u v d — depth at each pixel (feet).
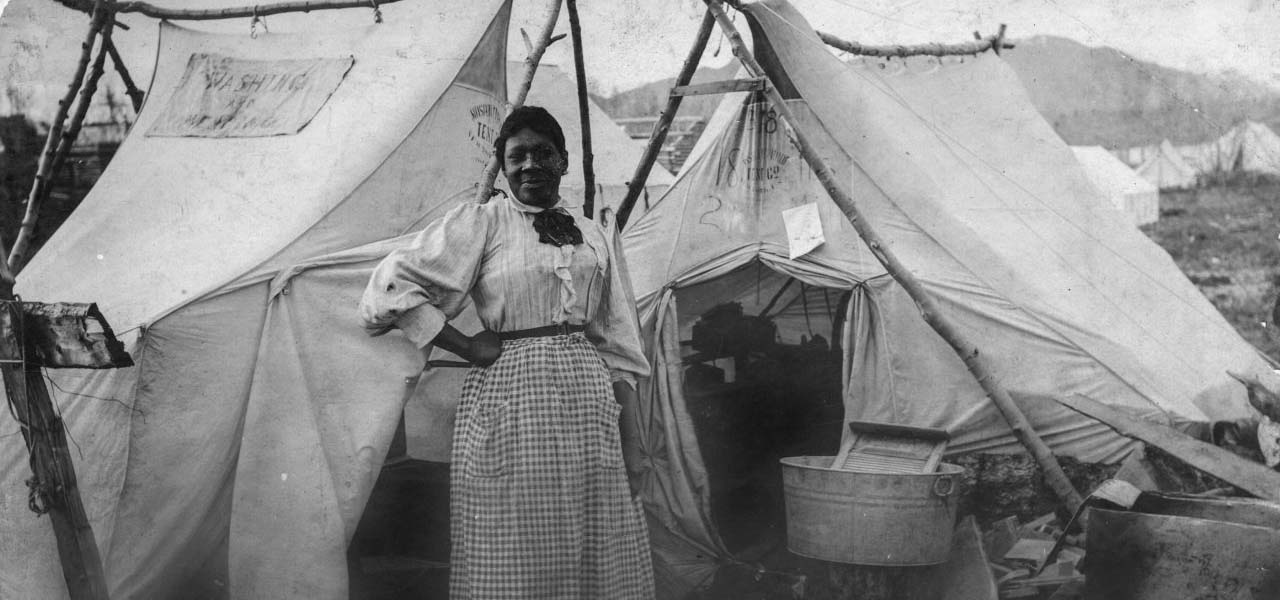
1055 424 12.46
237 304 9.68
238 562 9.80
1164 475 11.63
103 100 13.52
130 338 9.09
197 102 11.93
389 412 9.87
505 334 8.80
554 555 8.55
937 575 11.02
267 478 9.79
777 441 14.55
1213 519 9.73
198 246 10.17
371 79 11.66
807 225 13.12
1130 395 12.35
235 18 13.11
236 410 9.74
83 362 8.17
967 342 12.03
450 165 11.71
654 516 12.52
